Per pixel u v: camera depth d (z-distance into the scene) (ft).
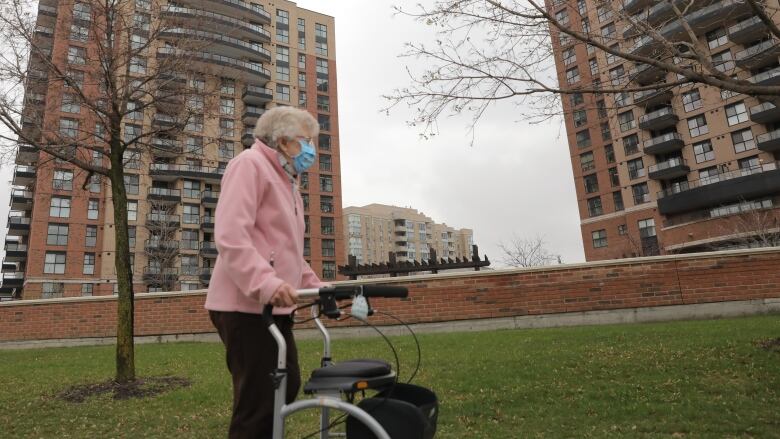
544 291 37.73
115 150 23.91
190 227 162.81
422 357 25.20
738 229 120.57
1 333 42.19
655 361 20.40
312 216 189.06
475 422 14.61
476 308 38.14
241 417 6.92
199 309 41.06
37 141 23.62
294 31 199.93
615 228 157.38
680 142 140.46
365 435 6.18
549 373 19.83
